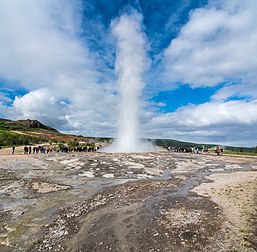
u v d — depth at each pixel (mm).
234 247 6859
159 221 9117
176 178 19625
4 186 14914
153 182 17594
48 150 47219
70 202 11750
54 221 9086
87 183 16688
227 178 19734
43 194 13227
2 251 6703
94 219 9375
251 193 13680
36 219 9281
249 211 10203
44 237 7648
